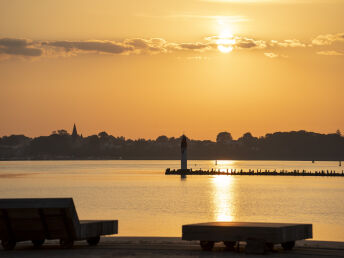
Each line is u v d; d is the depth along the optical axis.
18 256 26.45
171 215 86.69
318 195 142.75
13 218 28.50
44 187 180.12
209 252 27.94
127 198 128.12
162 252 27.81
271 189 171.88
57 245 31.00
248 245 27.36
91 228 29.34
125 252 27.70
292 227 28.28
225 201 120.38
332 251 28.58
